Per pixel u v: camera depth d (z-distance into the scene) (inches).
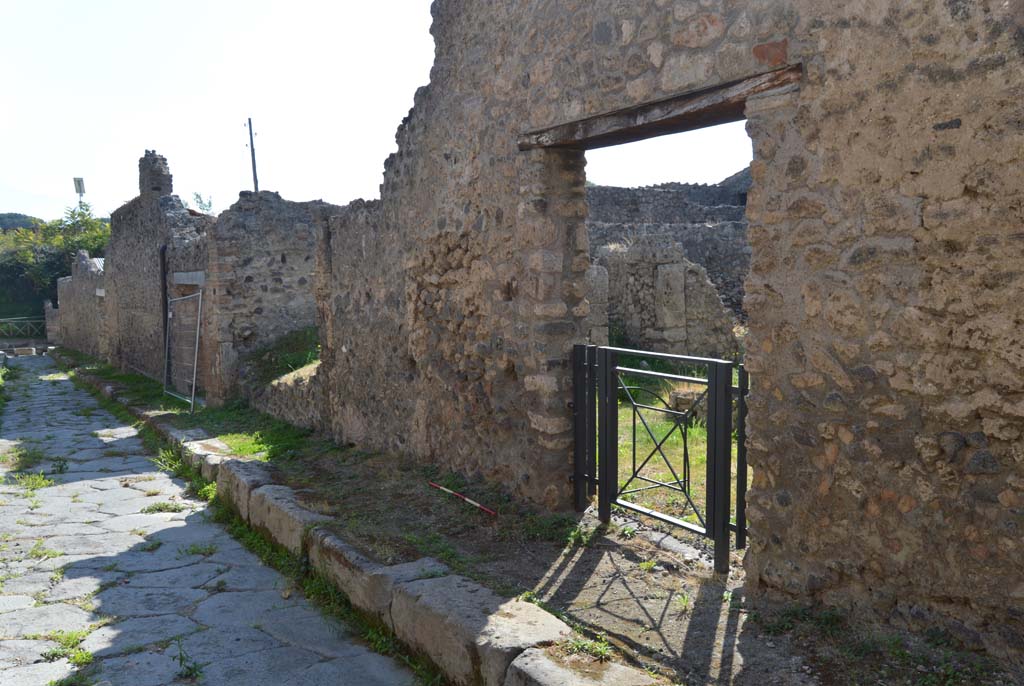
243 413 432.8
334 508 207.9
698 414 291.1
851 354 121.3
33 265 1440.7
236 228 486.0
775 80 129.5
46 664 142.6
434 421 249.4
